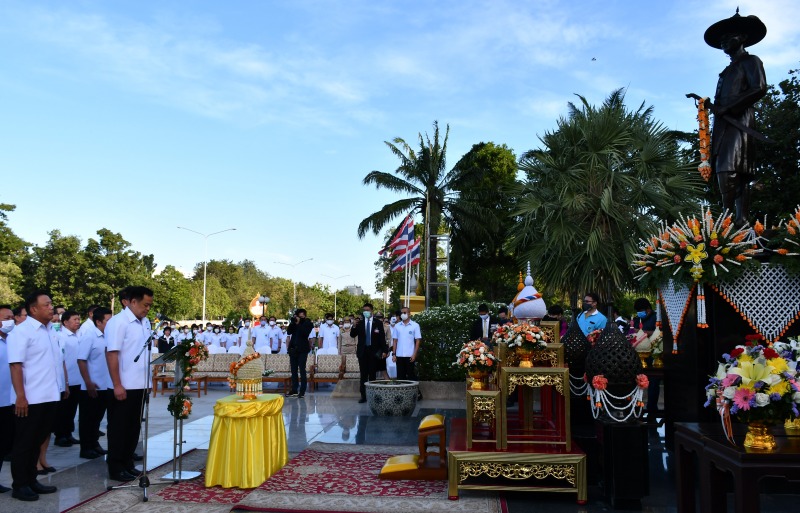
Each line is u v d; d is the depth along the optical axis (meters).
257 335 16.39
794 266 4.96
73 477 5.76
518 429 5.62
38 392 5.19
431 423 5.58
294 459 6.17
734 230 5.44
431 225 28.16
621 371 4.84
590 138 15.48
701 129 5.85
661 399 9.98
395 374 12.57
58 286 43.59
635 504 4.62
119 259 45.69
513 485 4.92
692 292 5.43
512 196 17.22
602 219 14.87
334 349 15.48
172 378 12.09
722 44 5.74
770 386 3.20
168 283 49.56
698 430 3.72
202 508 4.69
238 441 5.38
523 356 5.22
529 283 5.79
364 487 5.18
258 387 5.73
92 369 6.67
